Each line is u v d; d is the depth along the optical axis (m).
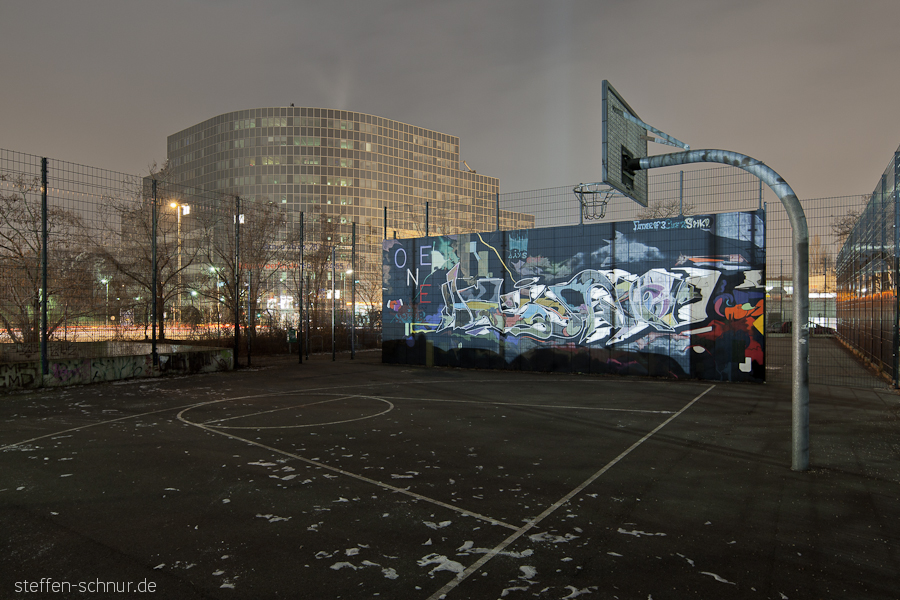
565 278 15.73
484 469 6.05
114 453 6.72
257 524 4.46
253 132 91.94
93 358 13.22
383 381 14.10
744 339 13.18
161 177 22.38
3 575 3.57
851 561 3.79
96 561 3.78
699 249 13.71
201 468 6.08
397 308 18.97
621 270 14.82
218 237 21.92
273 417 9.09
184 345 18.19
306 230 26.33
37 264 13.61
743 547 4.03
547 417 9.11
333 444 7.21
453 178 108.25
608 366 14.99
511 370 16.61
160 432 7.92
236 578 3.54
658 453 6.76
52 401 10.70
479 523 4.50
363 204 95.25
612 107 7.78
